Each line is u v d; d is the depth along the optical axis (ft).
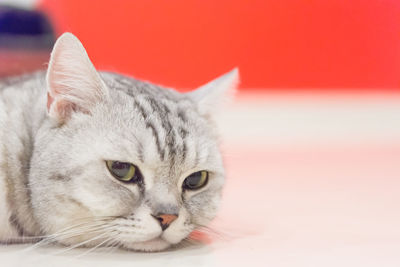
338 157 4.02
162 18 5.52
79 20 5.24
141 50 5.49
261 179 3.21
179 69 5.61
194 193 2.15
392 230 2.31
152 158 2.05
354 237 2.24
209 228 2.20
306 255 2.08
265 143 4.52
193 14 5.61
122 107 2.12
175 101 2.24
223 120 5.39
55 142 2.08
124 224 2.03
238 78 2.40
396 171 3.47
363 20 6.31
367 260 2.04
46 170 2.07
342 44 6.30
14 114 2.17
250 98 6.17
